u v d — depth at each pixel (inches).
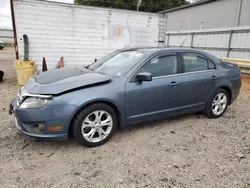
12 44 1636.3
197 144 125.7
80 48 351.3
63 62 336.5
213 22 650.8
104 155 111.7
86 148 118.1
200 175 96.7
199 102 157.2
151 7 1252.5
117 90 120.6
